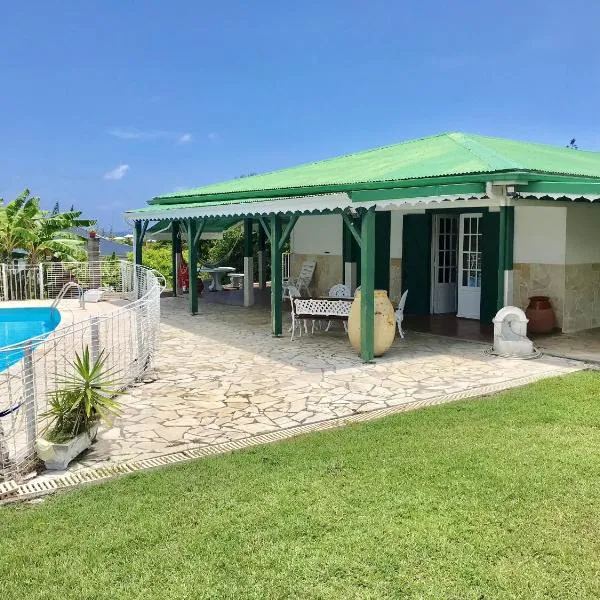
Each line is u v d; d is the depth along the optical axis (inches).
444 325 495.2
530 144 563.8
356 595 129.0
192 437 234.1
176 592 131.3
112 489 183.5
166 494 178.7
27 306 637.9
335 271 633.6
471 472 187.9
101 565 142.2
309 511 165.5
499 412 251.1
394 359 370.6
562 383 298.2
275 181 555.8
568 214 442.3
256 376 329.7
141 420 254.5
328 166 579.8
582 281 459.2
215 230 809.5
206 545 149.5
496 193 335.9
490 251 494.6
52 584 135.6
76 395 220.1
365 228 356.2
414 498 171.5
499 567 137.7
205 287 861.2
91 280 761.0
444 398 281.7
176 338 450.6
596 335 440.8
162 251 1063.0
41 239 764.6
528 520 157.8
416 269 548.4
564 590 129.3
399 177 372.2
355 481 184.1
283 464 199.9
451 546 146.3
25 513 170.2
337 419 253.8
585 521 156.8
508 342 374.6
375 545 147.5
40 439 206.1
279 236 449.1
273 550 146.5
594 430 226.4
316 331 477.1
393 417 249.1
